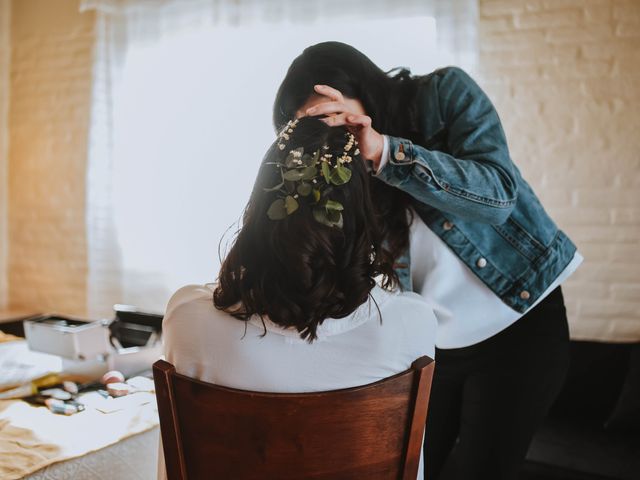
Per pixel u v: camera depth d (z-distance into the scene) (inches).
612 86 94.7
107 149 132.6
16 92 147.3
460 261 48.6
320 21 111.6
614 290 96.0
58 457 41.7
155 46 127.5
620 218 95.2
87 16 138.0
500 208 42.1
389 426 33.6
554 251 48.3
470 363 49.7
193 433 33.4
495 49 100.5
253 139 119.1
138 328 74.0
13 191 148.6
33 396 54.4
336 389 32.8
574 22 96.2
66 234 143.0
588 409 90.7
